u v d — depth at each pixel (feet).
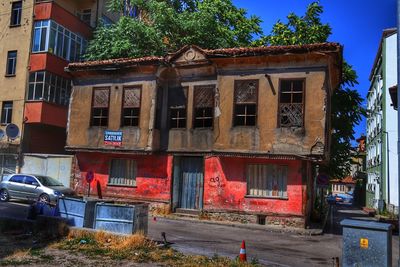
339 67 60.03
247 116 59.77
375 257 22.82
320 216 65.31
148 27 84.17
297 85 57.41
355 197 199.62
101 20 97.50
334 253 39.68
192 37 84.58
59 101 90.89
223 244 40.73
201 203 63.52
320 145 54.90
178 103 66.28
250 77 59.88
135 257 31.63
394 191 109.29
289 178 56.85
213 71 63.82
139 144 65.00
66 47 93.15
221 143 60.03
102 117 69.36
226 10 96.22
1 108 89.66
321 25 88.28
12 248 33.60
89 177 65.05
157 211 64.23
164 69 66.13
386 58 115.14
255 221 57.57
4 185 67.41
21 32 90.68
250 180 59.31
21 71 89.04
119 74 68.44
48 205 43.06
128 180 67.92
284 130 57.00
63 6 101.81
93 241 36.24
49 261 29.89
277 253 37.91
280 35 89.04
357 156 94.63
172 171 64.59
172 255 32.78
